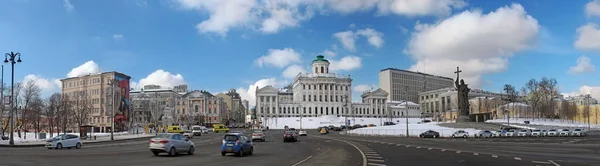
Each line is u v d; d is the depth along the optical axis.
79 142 44.25
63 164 24.38
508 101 158.00
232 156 31.98
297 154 34.50
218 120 187.62
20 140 59.06
